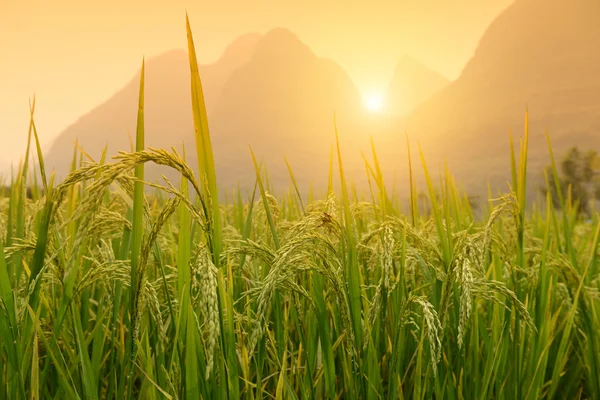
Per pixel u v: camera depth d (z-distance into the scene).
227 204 5.18
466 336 2.05
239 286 2.38
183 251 1.46
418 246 2.29
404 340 2.07
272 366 2.31
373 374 1.78
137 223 1.35
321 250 1.65
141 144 1.34
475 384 1.97
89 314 2.26
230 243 2.45
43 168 1.41
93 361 1.70
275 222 2.68
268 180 2.96
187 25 1.30
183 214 1.45
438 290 2.13
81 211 1.00
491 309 2.57
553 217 3.18
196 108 1.31
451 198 2.56
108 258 1.83
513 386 2.08
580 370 2.50
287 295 2.45
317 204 2.70
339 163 1.78
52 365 1.96
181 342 1.49
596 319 2.31
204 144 1.32
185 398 1.46
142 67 1.33
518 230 2.23
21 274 2.00
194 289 1.66
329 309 2.11
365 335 1.78
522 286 2.58
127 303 2.00
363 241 2.19
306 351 1.93
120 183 1.54
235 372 1.49
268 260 1.71
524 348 2.20
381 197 2.20
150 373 1.54
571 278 2.36
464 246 1.73
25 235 2.05
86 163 1.19
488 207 3.94
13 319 1.43
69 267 1.01
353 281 1.75
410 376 2.25
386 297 1.99
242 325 1.97
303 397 1.87
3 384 1.52
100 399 2.02
